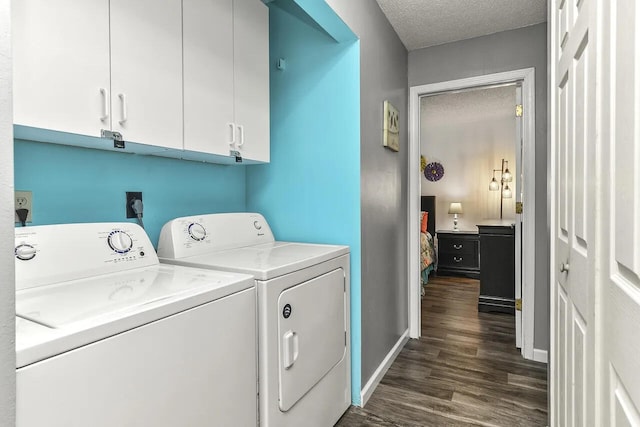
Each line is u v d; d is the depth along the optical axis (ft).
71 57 3.37
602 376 2.47
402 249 9.23
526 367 7.88
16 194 3.89
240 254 5.37
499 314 11.45
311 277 5.02
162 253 5.17
